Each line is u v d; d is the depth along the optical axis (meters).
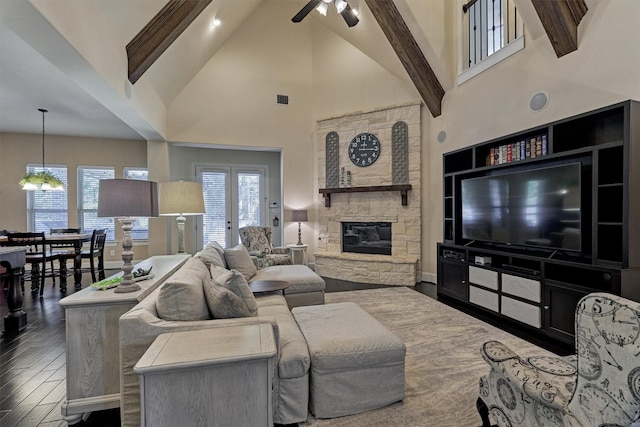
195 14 3.52
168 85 4.96
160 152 5.46
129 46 3.32
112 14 2.86
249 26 6.00
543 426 1.08
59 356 2.56
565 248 2.74
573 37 2.85
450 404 1.86
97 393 1.76
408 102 5.18
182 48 4.38
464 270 3.75
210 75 5.75
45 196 6.25
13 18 1.92
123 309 1.79
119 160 6.62
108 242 6.59
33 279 4.46
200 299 1.74
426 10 4.29
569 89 2.95
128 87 3.39
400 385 1.85
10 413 1.83
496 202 3.50
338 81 5.98
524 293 2.92
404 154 5.21
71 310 1.73
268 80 6.09
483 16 4.28
